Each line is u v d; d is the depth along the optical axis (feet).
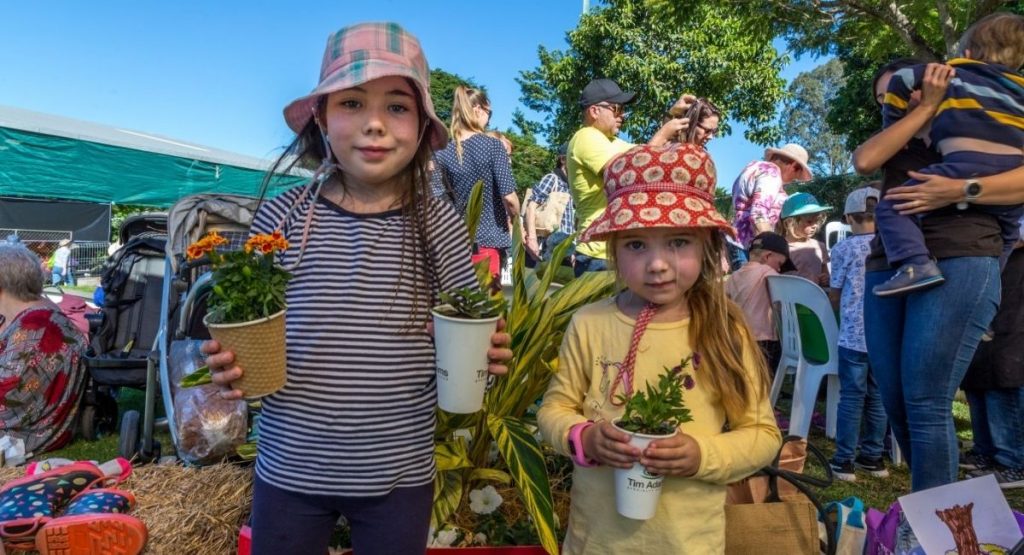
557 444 5.73
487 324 5.08
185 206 13.12
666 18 37.14
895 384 8.09
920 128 7.77
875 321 8.29
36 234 54.44
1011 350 11.51
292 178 7.98
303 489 5.03
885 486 11.89
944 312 7.31
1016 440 11.96
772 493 7.07
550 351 7.75
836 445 13.41
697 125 13.39
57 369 13.14
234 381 4.82
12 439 12.57
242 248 4.93
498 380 7.77
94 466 9.50
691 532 5.63
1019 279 11.54
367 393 5.04
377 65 5.01
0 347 12.94
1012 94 7.38
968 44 8.18
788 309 13.88
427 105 5.28
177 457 11.88
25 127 27.35
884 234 7.76
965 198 7.17
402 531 5.19
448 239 5.64
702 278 5.97
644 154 5.83
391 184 5.53
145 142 34.09
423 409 5.33
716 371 5.69
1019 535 6.03
